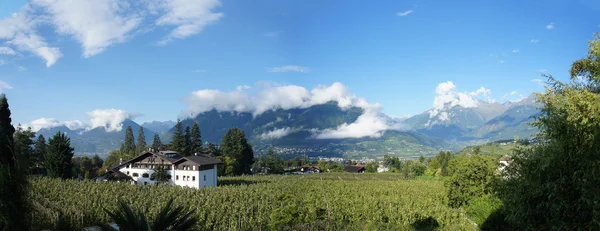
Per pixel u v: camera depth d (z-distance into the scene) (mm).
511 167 17250
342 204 49406
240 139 132875
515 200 15930
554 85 21422
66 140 77688
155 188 58938
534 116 20078
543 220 15320
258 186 72062
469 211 46469
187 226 17703
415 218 45375
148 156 79188
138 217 16781
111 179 75688
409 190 76000
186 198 50594
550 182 14508
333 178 121000
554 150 14758
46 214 37719
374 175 141500
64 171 75500
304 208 44688
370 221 44875
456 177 50469
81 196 49219
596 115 15188
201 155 85688
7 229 16375
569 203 14141
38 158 85688
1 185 16391
